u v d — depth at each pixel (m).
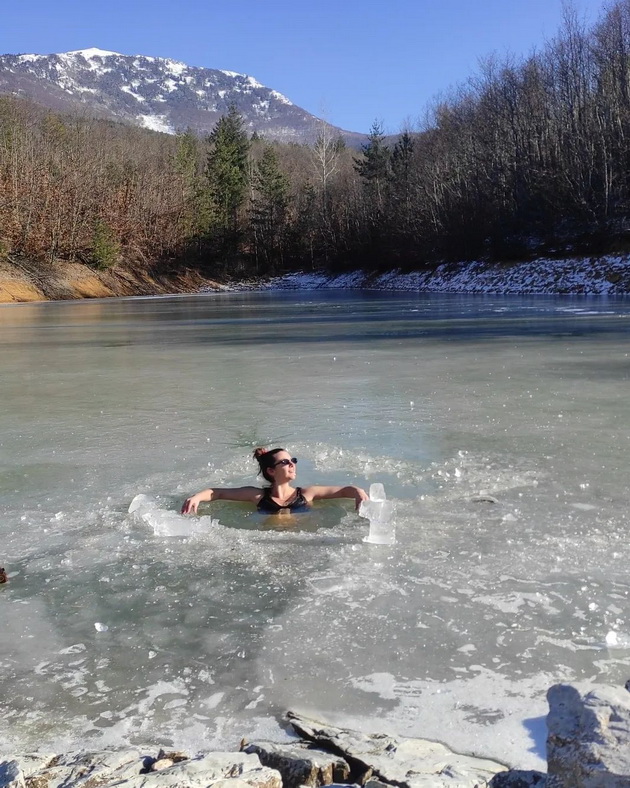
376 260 58.19
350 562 3.04
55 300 46.06
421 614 2.56
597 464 4.46
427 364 9.72
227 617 2.59
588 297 28.91
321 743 1.87
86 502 4.00
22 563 3.14
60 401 7.41
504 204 42.75
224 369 9.73
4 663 2.32
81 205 53.72
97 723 2.01
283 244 73.94
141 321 22.11
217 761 1.73
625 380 7.79
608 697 1.53
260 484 4.27
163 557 3.16
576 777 1.34
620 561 2.97
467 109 54.50
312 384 8.12
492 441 5.14
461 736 1.89
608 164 38.66
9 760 1.77
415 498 3.89
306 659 2.29
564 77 44.84
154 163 71.00
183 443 5.36
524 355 10.38
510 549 3.12
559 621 2.48
